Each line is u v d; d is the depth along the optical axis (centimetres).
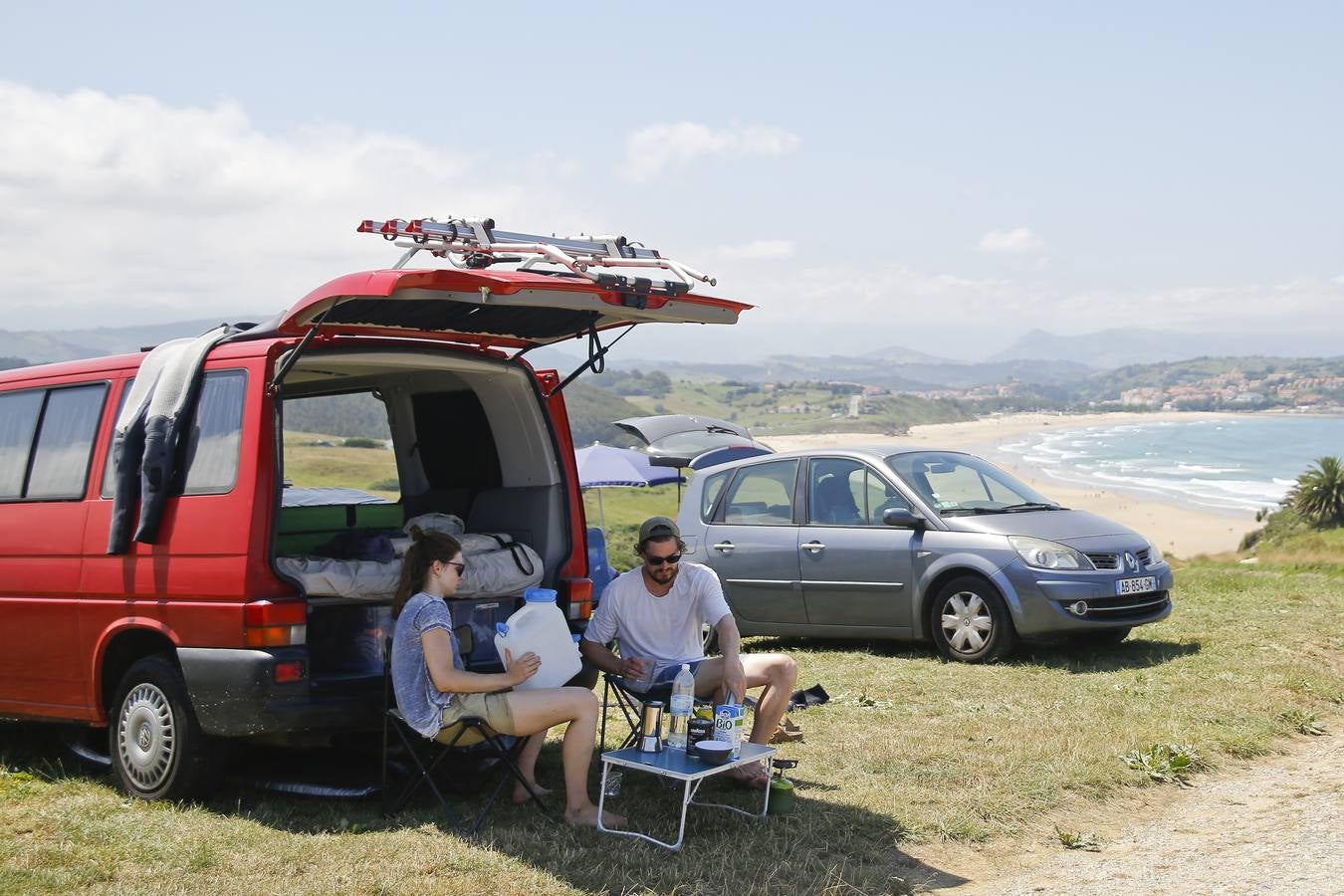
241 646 561
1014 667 991
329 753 705
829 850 550
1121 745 732
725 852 530
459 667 573
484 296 537
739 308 639
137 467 615
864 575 1079
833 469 1132
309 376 695
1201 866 528
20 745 752
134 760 615
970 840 575
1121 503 12381
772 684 641
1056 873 530
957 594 1034
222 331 632
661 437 1475
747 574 1141
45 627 651
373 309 577
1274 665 972
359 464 754
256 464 571
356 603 602
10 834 549
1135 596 1025
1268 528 8944
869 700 872
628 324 647
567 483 687
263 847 530
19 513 674
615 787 616
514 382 677
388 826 567
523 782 576
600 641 648
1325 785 664
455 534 660
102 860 509
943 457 1150
